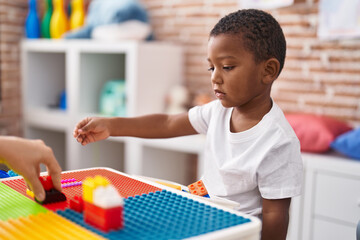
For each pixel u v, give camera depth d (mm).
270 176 819
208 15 2389
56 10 2658
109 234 551
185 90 2338
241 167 854
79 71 2467
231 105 852
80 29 2477
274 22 868
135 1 2389
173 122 1078
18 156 645
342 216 1621
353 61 1955
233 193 888
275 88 2197
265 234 807
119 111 2396
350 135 1647
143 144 2230
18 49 2842
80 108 2504
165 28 2564
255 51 815
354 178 1578
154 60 2305
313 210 1691
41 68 2811
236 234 561
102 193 572
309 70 2084
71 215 619
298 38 2096
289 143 825
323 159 1665
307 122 1793
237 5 2256
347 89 1987
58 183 695
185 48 2502
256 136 858
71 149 2533
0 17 2701
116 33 2277
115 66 2686
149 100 2307
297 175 826
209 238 538
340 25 1954
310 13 2045
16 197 709
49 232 554
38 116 2689
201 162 1998
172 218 609
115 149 2721
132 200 693
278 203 816
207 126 1039
